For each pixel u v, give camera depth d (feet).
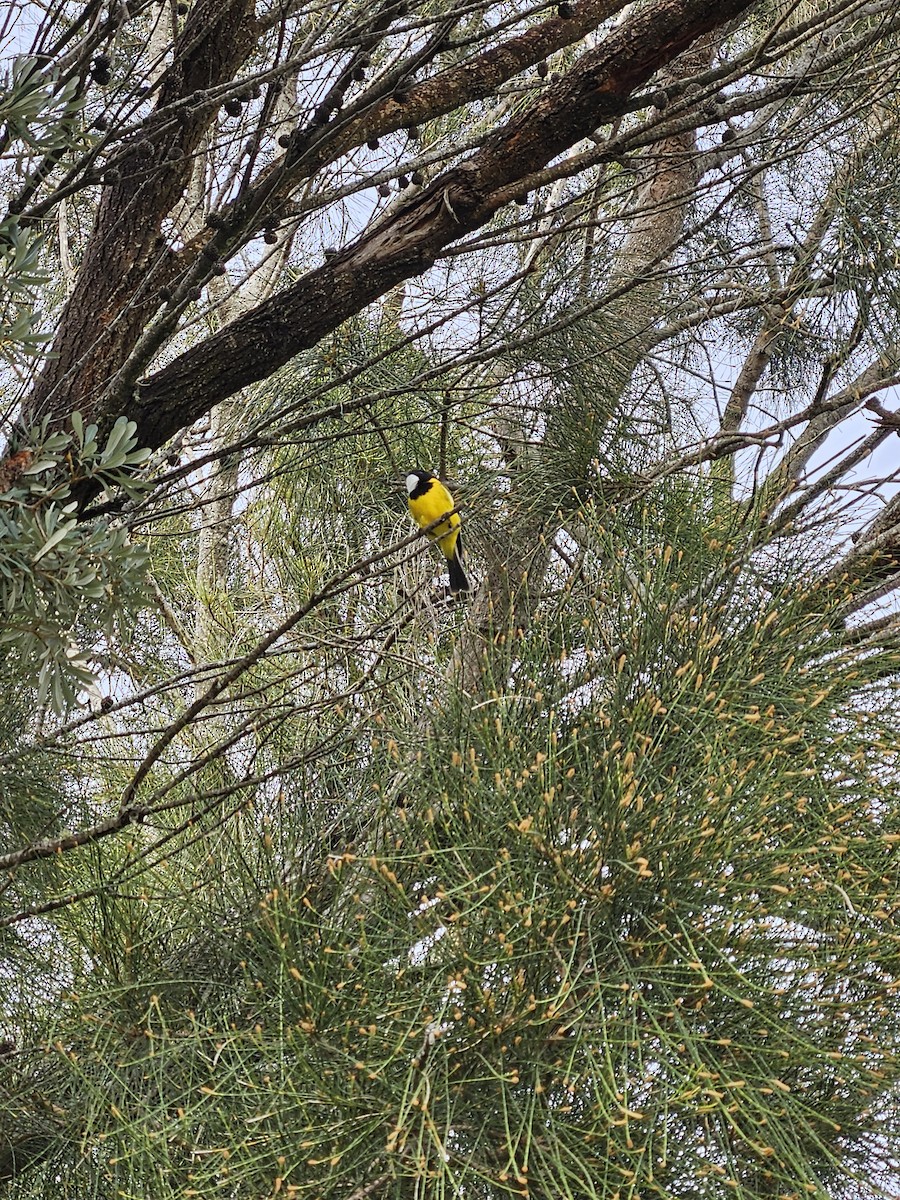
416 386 9.50
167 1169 6.70
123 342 9.81
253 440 9.27
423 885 7.63
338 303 9.86
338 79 8.30
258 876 8.05
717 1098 6.12
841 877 7.11
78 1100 7.73
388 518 12.67
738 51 14.78
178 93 9.59
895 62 9.61
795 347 12.34
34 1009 8.85
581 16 10.28
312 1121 6.59
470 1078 6.74
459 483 11.18
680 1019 6.50
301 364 12.48
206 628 13.82
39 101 7.11
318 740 9.46
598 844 7.08
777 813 7.52
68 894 9.23
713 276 11.94
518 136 9.79
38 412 9.36
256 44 10.16
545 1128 6.45
